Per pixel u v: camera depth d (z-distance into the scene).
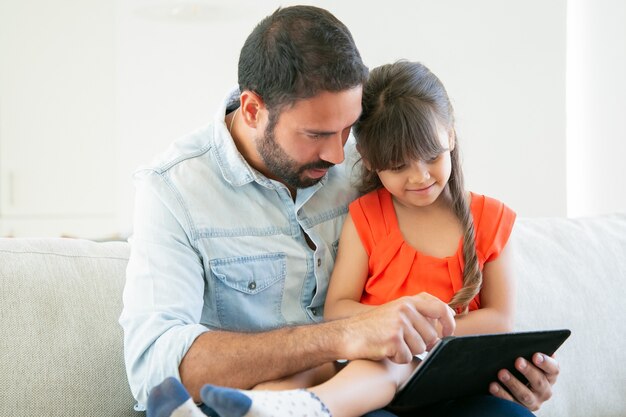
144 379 1.41
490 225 1.68
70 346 1.50
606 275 1.94
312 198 1.71
